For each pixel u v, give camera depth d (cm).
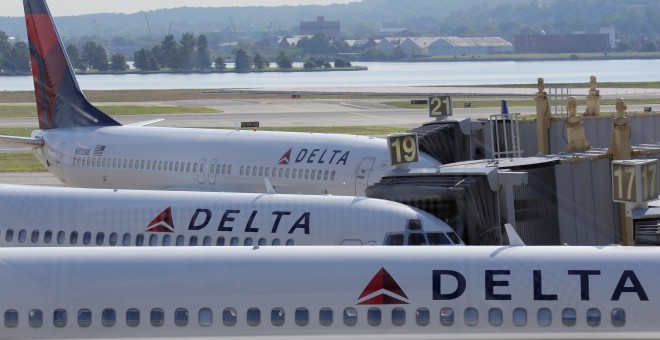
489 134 9762
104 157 11694
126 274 4828
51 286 4812
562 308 4688
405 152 7312
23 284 4819
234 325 4778
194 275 4816
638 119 10162
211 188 10725
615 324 4672
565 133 9500
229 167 10569
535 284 4725
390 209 6419
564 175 7556
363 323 4762
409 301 4744
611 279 4706
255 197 6844
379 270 4791
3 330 4784
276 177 10138
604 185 7781
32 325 4781
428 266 4803
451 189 6556
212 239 6675
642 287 4681
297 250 4925
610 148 7844
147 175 11275
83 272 4838
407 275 4775
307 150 10069
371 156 9619
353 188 9556
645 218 5297
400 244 6250
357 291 4762
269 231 6544
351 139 10038
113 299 4788
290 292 4775
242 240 6594
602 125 9944
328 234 6406
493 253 4850
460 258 4828
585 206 7638
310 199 6681
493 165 7331
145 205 6988
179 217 6844
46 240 7094
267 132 10788
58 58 12300
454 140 9556
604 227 7719
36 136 12531
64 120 12381
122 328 4781
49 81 12400
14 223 7181
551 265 4766
